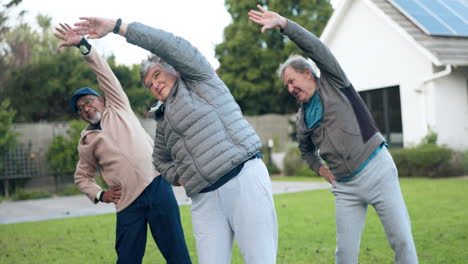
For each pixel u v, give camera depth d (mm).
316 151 3152
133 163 3195
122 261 3252
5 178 12125
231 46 20125
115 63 13852
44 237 5902
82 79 15789
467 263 3783
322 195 8703
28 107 15523
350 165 2736
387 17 11914
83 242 5480
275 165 15695
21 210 9336
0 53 14484
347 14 13375
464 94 11648
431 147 10680
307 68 2820
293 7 20125
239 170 2453
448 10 12547
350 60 13469
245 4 20219
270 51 20141
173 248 3246
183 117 2438
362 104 2787
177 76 2607
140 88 13555
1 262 4609
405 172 11164
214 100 2473
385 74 12453
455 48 11148
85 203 10031
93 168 3430
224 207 2480
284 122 17484
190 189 2490
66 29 3150
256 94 20469
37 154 12648
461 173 10766
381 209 2734
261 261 2447
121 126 3275
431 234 4875
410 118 11867
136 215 3232
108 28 2453
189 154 2453
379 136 2764
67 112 16141
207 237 2520
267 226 2477
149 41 2393
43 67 15328
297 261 4152
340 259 2883
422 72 11492
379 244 4613
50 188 12875
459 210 6199
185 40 2463
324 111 2754
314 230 5492
